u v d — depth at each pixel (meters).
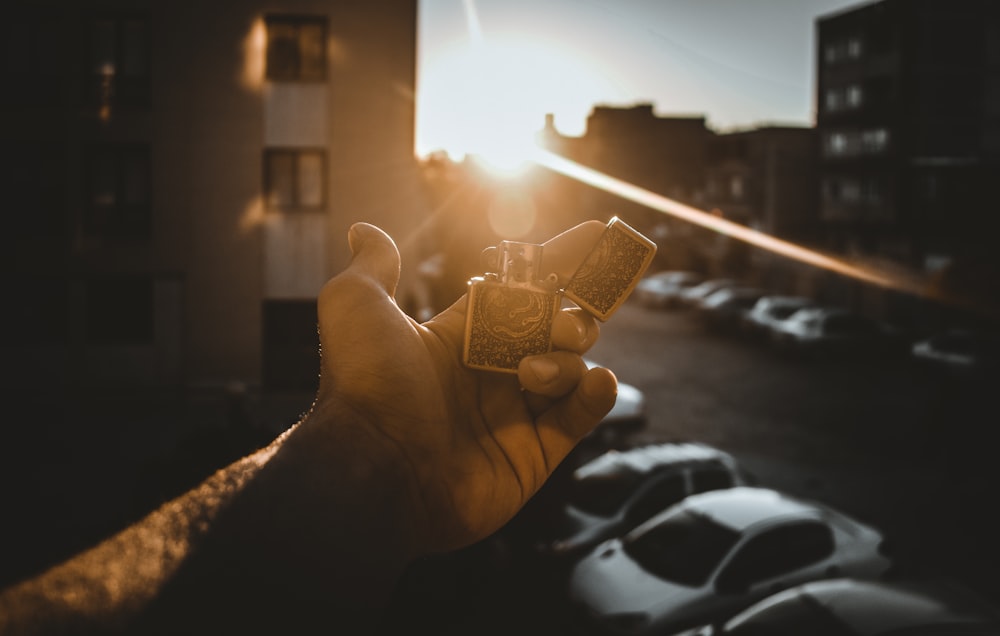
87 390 20.14
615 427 17.00
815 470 15.95
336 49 19.62
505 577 9.13
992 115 39.00
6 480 13.81
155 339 20.17
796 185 45.75
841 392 23.20
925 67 38.38
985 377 21.31
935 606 6.79
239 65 19.62
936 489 14.80
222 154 19.78
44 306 20.11
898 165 37.44
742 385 23.92
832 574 8.82
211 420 18.31
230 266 20.00
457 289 19.41
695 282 40.81
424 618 8.07
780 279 43.69
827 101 42.56
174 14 19.45
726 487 11.37
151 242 19.94
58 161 19.80
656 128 57.97
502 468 1.71
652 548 9.21
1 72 19.52
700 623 8.30
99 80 19.62
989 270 33.03
